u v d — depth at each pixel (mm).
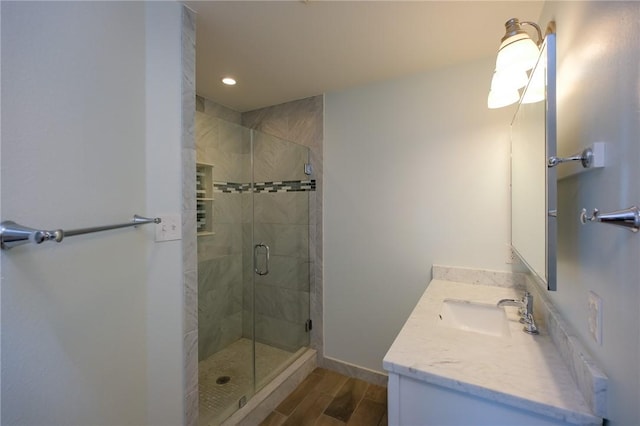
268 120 2592
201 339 2146
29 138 730
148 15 1145
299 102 2438
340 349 2283
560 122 999
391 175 2068
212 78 2047
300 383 2129
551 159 782
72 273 839
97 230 829
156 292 1163
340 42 1604
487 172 1769
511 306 1399
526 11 1335
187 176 1288
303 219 2389
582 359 748
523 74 1157
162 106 1194
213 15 1365
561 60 1003
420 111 1962
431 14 1368
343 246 2258
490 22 1426
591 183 749
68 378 827
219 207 2223
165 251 1200
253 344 2287
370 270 2156
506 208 1718
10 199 688
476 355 953
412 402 909
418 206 1980
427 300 1494
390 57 1764
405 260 2031
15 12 702
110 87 976
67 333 824
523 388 779
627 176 572
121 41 1021
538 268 946
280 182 2400
